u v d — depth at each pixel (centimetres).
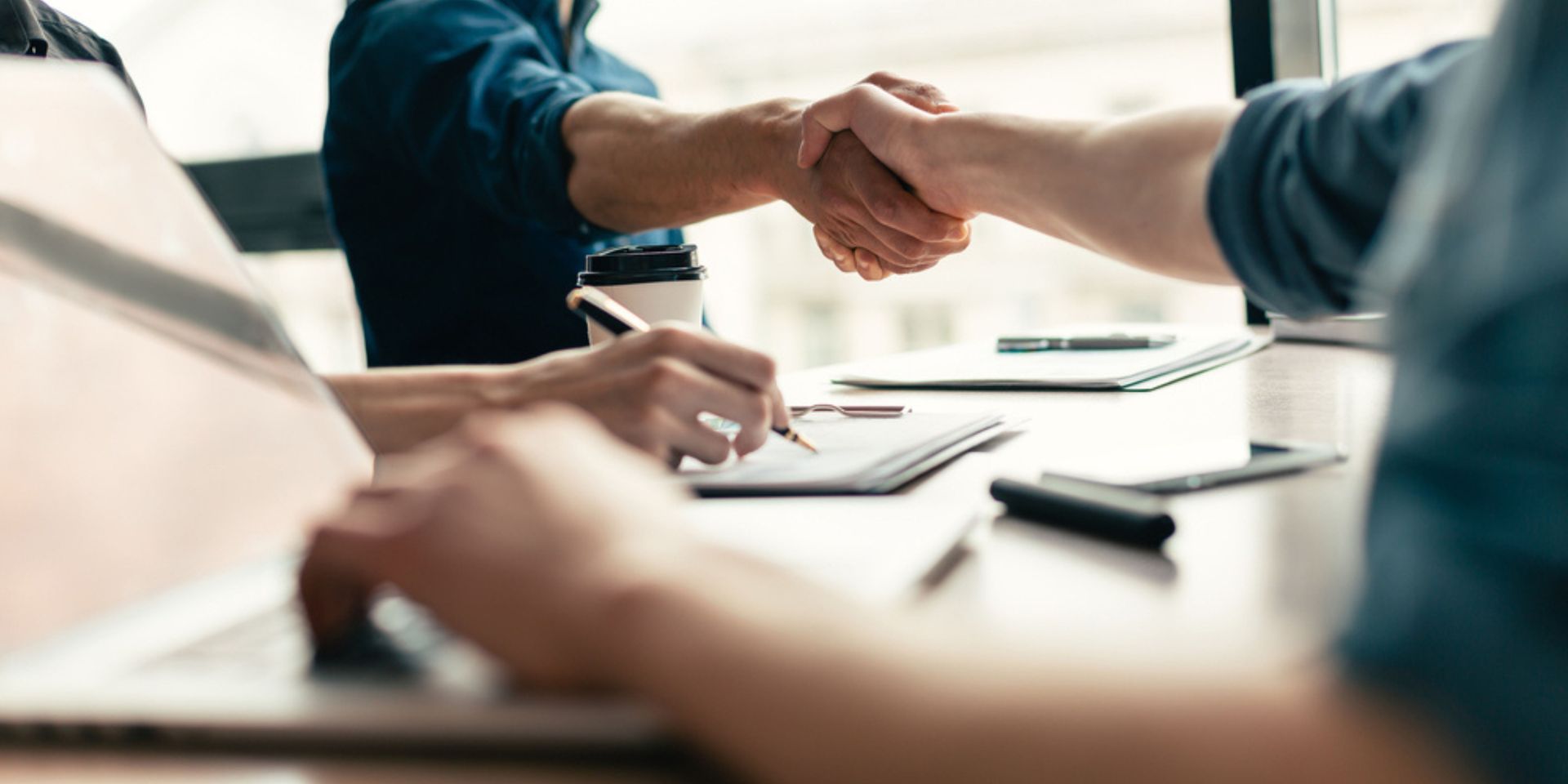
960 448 67
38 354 40
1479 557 19
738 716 22
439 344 156
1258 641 23
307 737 27
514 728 26
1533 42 21
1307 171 46
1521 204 20
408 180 152
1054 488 50
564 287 156
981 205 91
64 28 125
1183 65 259
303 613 32
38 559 36
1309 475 57
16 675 30
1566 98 20
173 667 31
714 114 131
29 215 43
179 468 42
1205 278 62
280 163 246
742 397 62
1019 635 23
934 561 41
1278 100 50
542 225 144
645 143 134
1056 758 20
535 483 30
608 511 29
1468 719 19
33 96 46
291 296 278
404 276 155
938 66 289
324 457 47
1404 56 44
